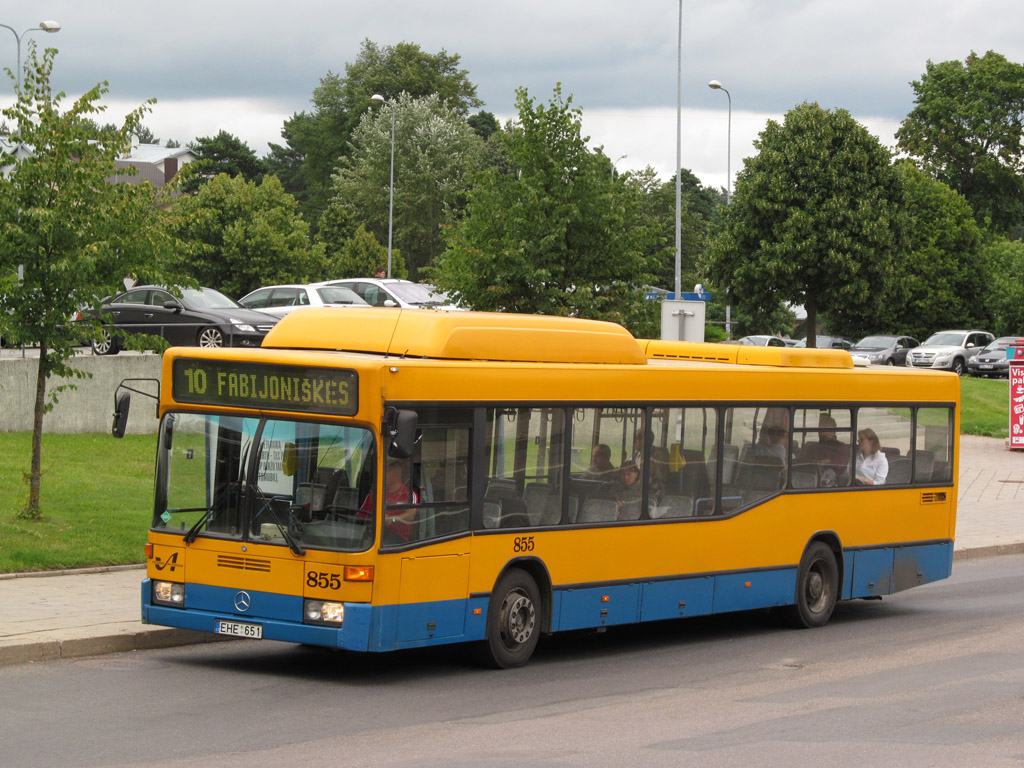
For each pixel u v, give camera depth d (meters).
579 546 14.59
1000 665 14.80
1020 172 96.88
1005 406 54.06
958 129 96.56
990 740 10.95
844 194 57.38
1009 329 79.50
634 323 26.64
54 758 9.43
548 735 10.73
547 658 14.95
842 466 18.38
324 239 91.25
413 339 13.60
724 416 16.53
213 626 12.87
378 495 12.47
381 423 12.52
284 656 14.18
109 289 19.00
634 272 26.66
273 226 66.25
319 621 12.43
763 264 58.59
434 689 12.69
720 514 16.45
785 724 11.42
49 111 18.61
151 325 34.62
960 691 13.15
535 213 25.73
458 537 13.26
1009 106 96.62
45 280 18.42
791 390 17.50
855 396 18.50
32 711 10.96
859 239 57.75
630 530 15.19
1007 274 80.31
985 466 40.09
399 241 94.44
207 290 35.97
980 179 96.38
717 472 16.45
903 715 11.91
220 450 13.10
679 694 12.83
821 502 17.95
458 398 13.27
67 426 27.50
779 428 17.34
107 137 19.19
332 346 14.06
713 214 129.38
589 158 26.25
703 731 11.07
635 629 17.64
